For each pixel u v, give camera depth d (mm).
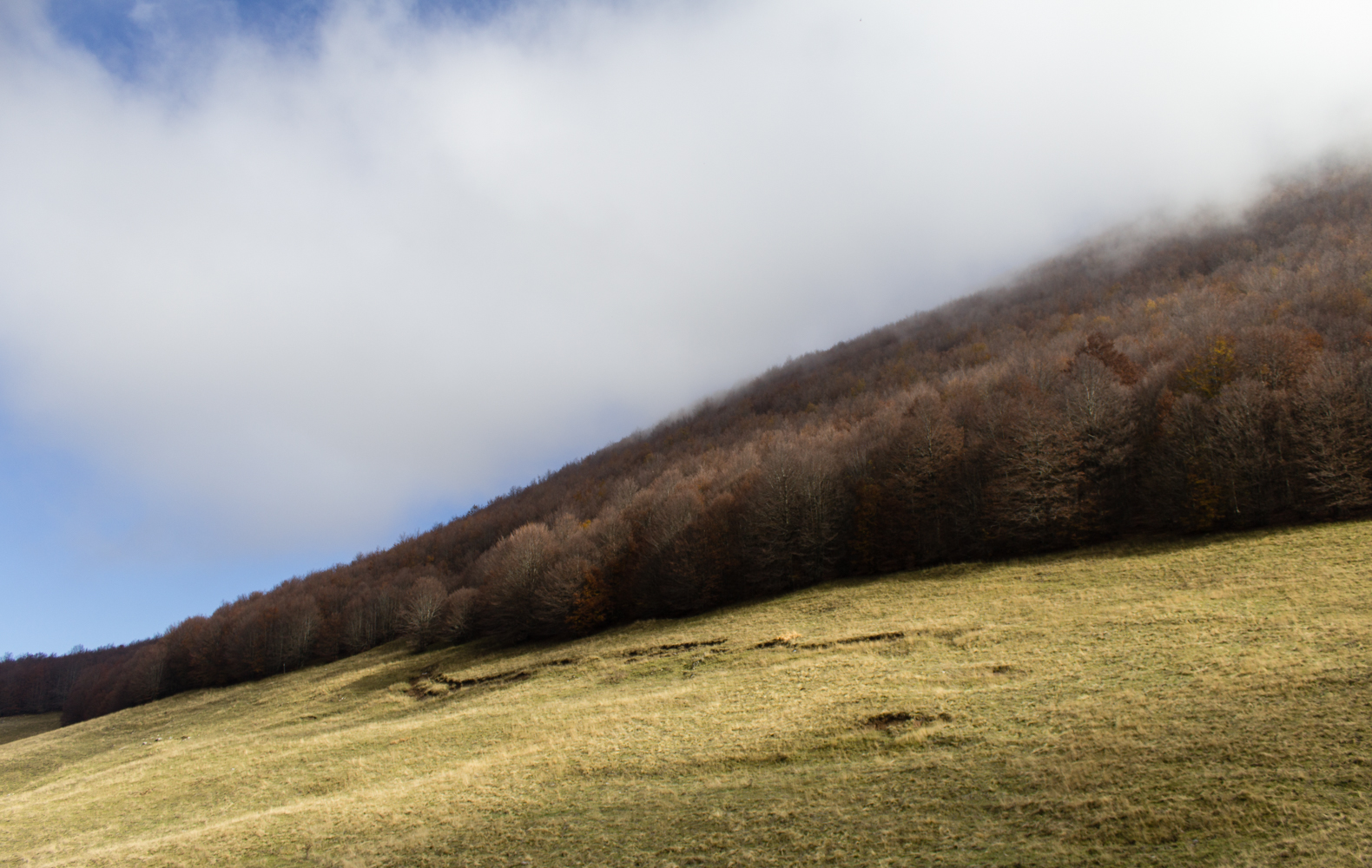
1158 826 16312
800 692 36500
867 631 48219
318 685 86812
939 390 135125
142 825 35188
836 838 18984
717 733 31750
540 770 30828
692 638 59875
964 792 20562
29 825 37906
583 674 56875
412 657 93875
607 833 22484
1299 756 18672
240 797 37188
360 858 23906
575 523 134625
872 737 27406
